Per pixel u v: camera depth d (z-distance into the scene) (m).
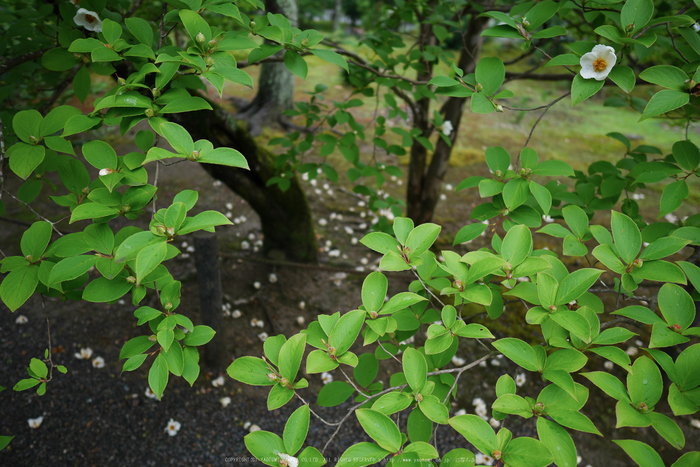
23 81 1.66
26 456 1.79
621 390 0.71
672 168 0.99
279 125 4.97
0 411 1.94
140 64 0.94
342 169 4.21
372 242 0.85
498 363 2.29
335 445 1.90
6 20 1.26
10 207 3.32
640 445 0.66
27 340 2.29
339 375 2.19
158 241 0.72
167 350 0.79
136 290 0.82
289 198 2.56
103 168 0.82
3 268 0.80
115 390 2.07
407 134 1.89
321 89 2.01
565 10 1.32
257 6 0.92
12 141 1.12
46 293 0.93
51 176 3.69
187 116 1.81
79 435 1.88
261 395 2.12
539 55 2.39
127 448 1.84
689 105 1.19
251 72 6.39
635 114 5.97
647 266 0.78
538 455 0.66
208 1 0.88
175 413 2.00
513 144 4.88
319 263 2.96
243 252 3.01
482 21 2.24
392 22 2.01
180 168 4.12
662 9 1.53
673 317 0.75
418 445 0.70
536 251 0.95
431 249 3.16
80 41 0.81
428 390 0.76
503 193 0.95
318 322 0.85
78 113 0.84
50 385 2.07
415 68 1.80
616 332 0.75
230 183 2.34
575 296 0.77
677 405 0.68
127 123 0.82
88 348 2.25
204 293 1.96
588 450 1.90
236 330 2.44
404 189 3.91
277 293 2.70
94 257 0.79
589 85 0.84
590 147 4.83
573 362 0.73
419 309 1.05
